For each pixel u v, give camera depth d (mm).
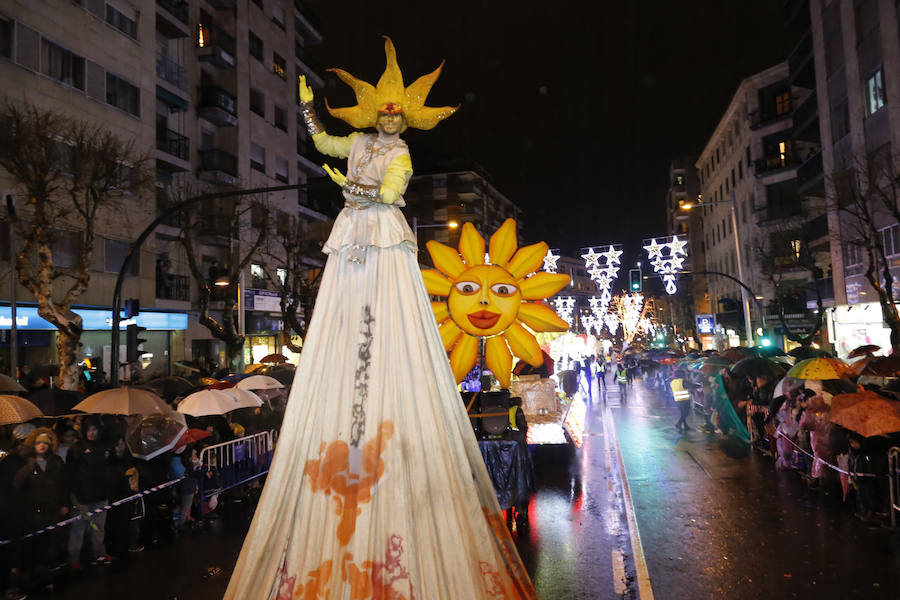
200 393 9344
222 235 30016
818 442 9562
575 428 13477
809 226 30859
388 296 3562
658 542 7527
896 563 6523
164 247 28812
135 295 25078
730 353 17641
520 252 8633
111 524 7531
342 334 3518
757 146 42812
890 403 7883
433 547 3225
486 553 3377
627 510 8945
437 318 8250
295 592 3141
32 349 20703
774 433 12227
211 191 32469
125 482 7613
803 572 6383
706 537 7656
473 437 3703
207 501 9250
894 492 7910
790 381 11461
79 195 21484
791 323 36500
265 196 34375
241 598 3230
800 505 9016
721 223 55875
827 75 26156
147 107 26250
